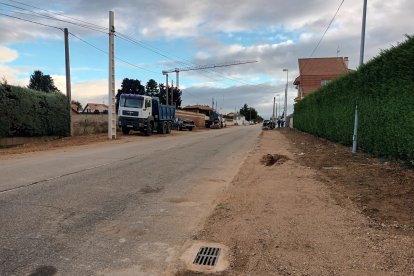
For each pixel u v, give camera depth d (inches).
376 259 177.6
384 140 482.6
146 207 285.7
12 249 193.2
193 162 557.3
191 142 962.7
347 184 346.0
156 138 1103.0
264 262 179.5
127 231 227.9
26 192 317.4
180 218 258.5
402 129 420.5
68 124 1055.6
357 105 609.0
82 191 329.1
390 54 455.8
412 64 393.4
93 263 180.2
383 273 163.9
